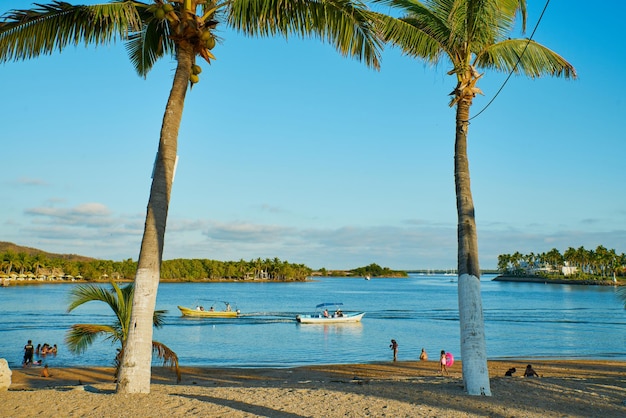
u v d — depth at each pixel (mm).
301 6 9984
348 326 60781
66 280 181625
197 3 9945
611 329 57781
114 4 9508
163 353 13742
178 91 9898
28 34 9961
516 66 13320
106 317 65000
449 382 12992
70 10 9891
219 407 8820
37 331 50531
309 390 11078
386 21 12242
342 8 9992
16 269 188000
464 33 11984
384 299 123062
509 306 96500
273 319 69250
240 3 9844
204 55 10016
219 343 45656
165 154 9664
